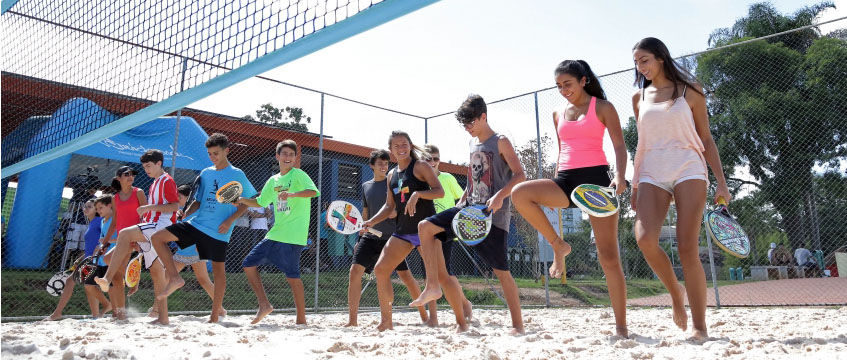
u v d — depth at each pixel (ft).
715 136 36.29
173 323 15.07
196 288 27.02
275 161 37.78
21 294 22.99
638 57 10.34
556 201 10.63
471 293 31.14
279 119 36.55
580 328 14.47
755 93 34.06
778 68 34.17
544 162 31.91
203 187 15.71
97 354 8.02
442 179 19.12
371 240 15.76
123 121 12.15
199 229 15.19
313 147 38.37
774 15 66.69
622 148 10.32
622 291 10.48
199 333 12.14
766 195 34.91
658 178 9.91
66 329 12.94
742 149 35.32
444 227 11.94
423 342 10.20
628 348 8.86
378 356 8.24
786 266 31.14
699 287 9.57
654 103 10.11
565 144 10.89
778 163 34.58
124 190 18.03
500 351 8.63
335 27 8.44
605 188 9.94
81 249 28.53
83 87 14.83
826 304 23.17
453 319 19.24
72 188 31.14
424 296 11.62
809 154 33.78
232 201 15.37
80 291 25.27
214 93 10.35
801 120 33.91
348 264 36.65
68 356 7.77
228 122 35.42
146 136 29.09
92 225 21.18
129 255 17.19
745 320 16.47
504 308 28.37
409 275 16.24
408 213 13.29
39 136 16.33
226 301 26.11
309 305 27.91
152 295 24.81
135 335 11.41
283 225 16.35
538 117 27.86
